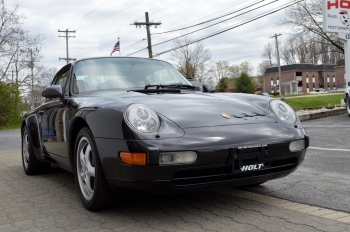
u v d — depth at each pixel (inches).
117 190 110.3
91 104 122.4
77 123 130.0
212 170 104.9
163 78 161.9
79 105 129.0
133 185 103.5
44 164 194.7
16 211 128.3
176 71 172.7
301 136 118.7
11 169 219.0
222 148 103.4
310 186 146.6
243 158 105.8
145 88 146.9
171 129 104.9
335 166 185.0
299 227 99.8
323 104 1104.8
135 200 133.6
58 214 122.3
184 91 144.8
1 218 120.9
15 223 115.0
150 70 163.9
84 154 125.5
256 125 114.3
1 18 1174.3
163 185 101.3
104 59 165.0
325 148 241.1
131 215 116.8
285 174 117.4
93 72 155.8
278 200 128.2
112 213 119.7
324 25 595.5
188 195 138.3
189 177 103.3
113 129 106.6
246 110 122.3
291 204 122.6
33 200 142.7
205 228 102.3
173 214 116.4
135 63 165.9
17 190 161.2
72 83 152.6
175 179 101.6
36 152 183.6
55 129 153.9
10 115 1141.7
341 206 118.1
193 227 103.5
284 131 116.3
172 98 126.0
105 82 150.8
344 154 216.2
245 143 106.4
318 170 177.6
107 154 107.5
